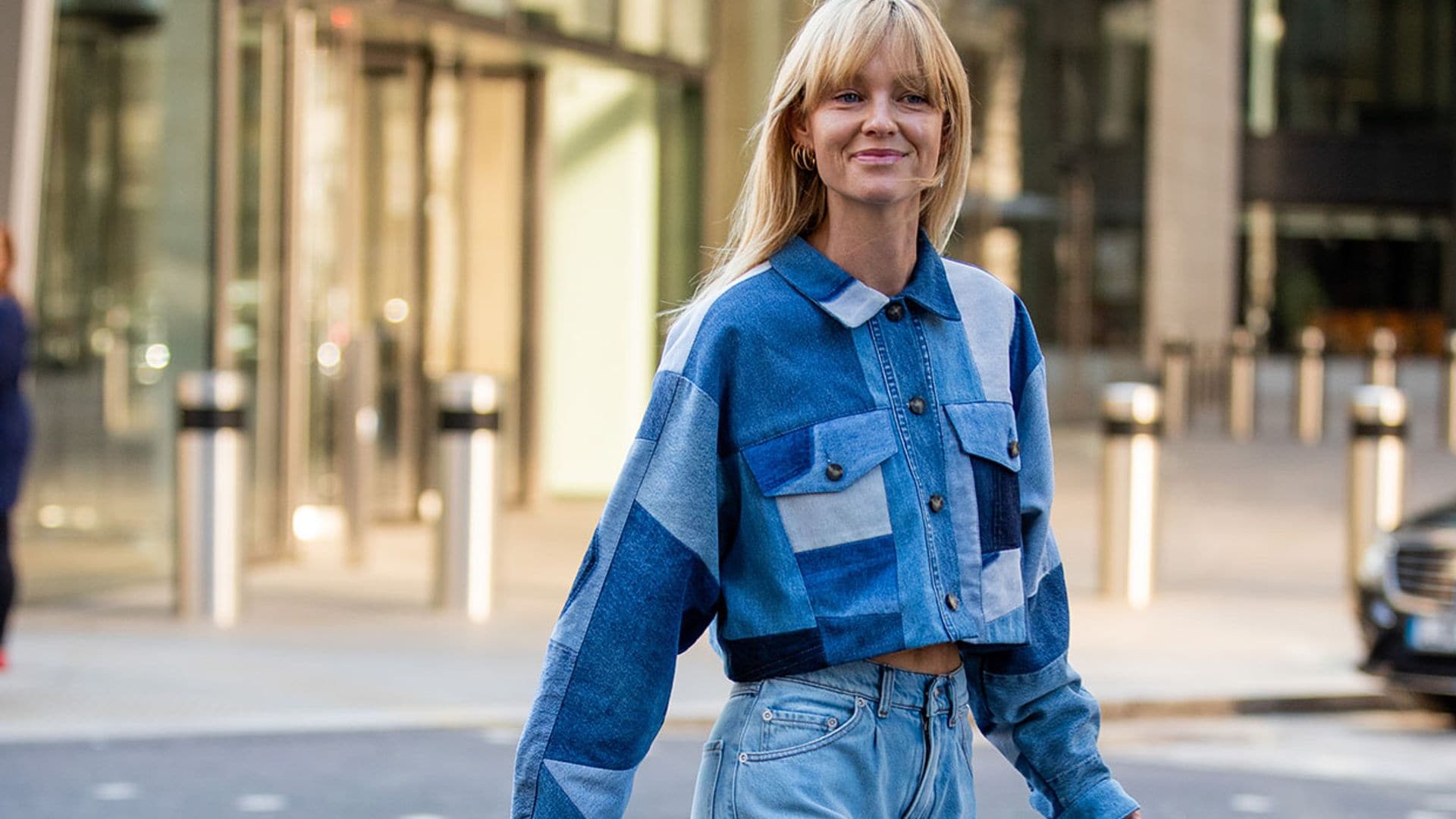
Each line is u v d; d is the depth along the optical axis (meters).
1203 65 30.27
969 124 2.86
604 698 2.69
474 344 16.06
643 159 16.81
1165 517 16.70
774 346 2.73
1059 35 24.00
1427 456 22.31
